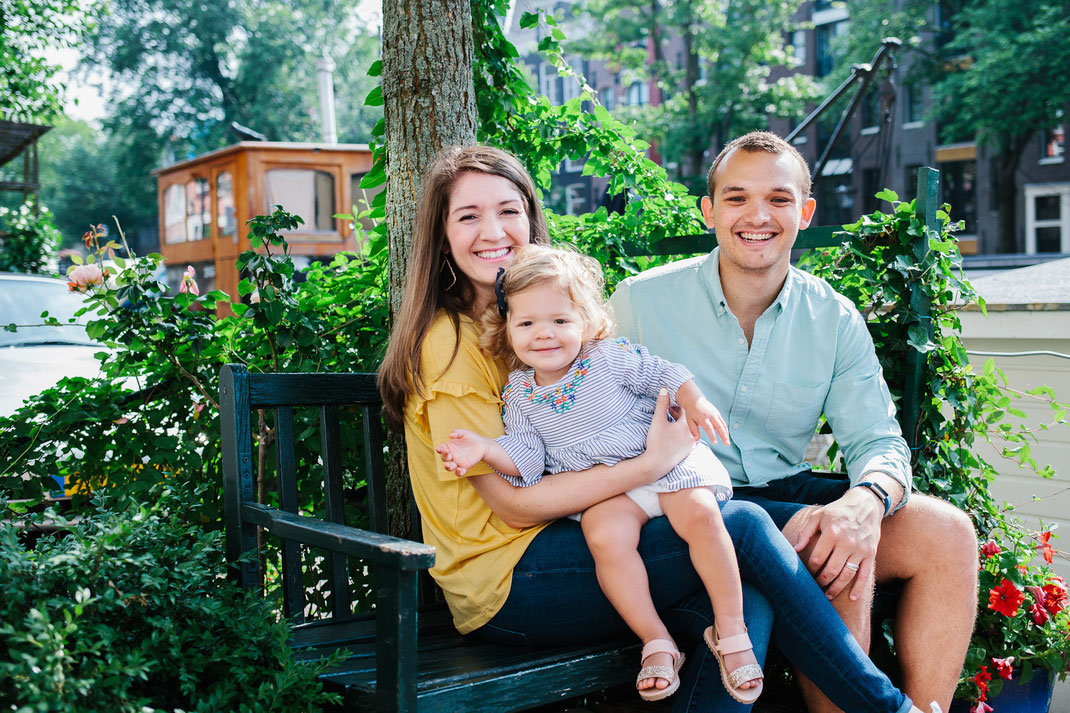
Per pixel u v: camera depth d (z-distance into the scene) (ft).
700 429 8.06
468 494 6.58
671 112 74.38
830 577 6.53
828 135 76.59
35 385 12.88
